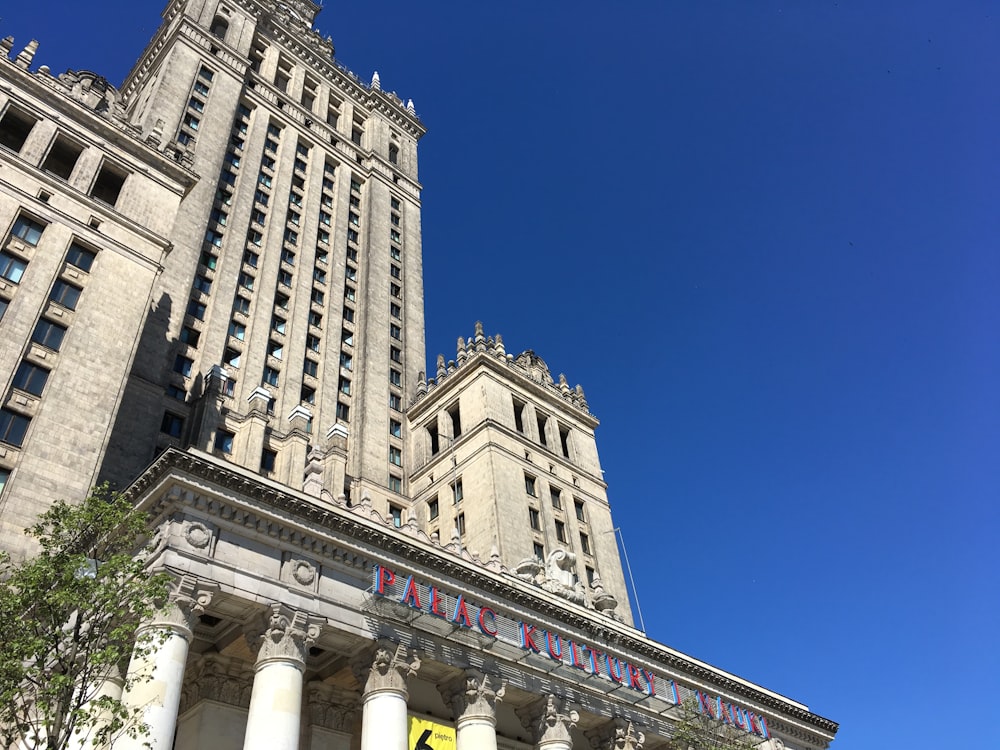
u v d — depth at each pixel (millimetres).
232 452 54750
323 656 37531
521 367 73750
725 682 53531
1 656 20391
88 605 22156
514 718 44406
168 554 29844
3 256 40469
